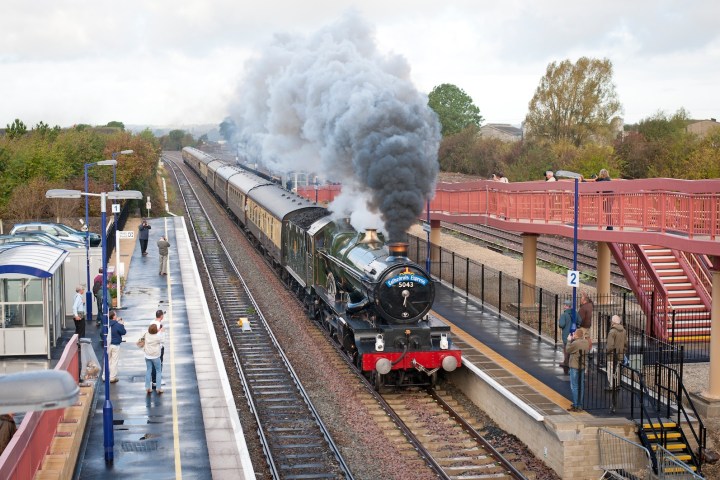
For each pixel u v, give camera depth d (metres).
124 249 39.53
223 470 13.72
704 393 16.84
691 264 23.75
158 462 14.04
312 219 27.50
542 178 53.81
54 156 47.62
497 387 17.16
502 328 23.52
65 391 6.14
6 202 44.19
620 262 24.14
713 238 17.06
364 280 19.55
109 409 14.16
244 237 45.53
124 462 14.02
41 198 44.41
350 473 13.86
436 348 19.16
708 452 14.78
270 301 29.09
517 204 26.58
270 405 17.91
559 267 36.34
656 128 57.03
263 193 39.12
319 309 25.36
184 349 21.86
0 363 20.72
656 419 15.39
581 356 15.58
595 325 24.42
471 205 30.05
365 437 16.12
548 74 61.53
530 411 15.50
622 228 21.14
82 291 22.58
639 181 20.61
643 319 24.77
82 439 15.14
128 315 25.91
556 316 21.22
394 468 14.54
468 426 16.80
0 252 22.52
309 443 15.65
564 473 14.40
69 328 24.59
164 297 28.83
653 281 22.97
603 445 14.52
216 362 20.53
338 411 17.64
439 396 19.02
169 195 64.69
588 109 60.16
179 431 15.62
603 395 16.70
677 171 47.25
